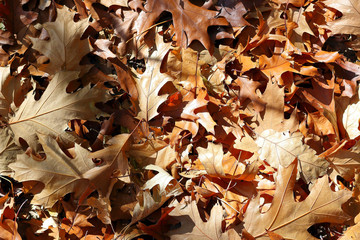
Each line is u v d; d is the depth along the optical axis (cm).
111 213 92
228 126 94
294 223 89
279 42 97
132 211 91
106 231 91
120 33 98
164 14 99
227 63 97
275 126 94
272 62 96
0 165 92
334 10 99
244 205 90
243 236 88
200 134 95
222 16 98
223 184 93
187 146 94
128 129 96
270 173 93
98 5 99
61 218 93
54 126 92
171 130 95
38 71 97
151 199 89
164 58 96
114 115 95
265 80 97
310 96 96
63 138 93
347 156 92
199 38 96
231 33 97
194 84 95
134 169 94
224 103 96
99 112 93
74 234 92
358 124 94
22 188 93
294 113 94
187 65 96
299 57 97
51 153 90
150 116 94
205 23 96
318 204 89
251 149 93
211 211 88
